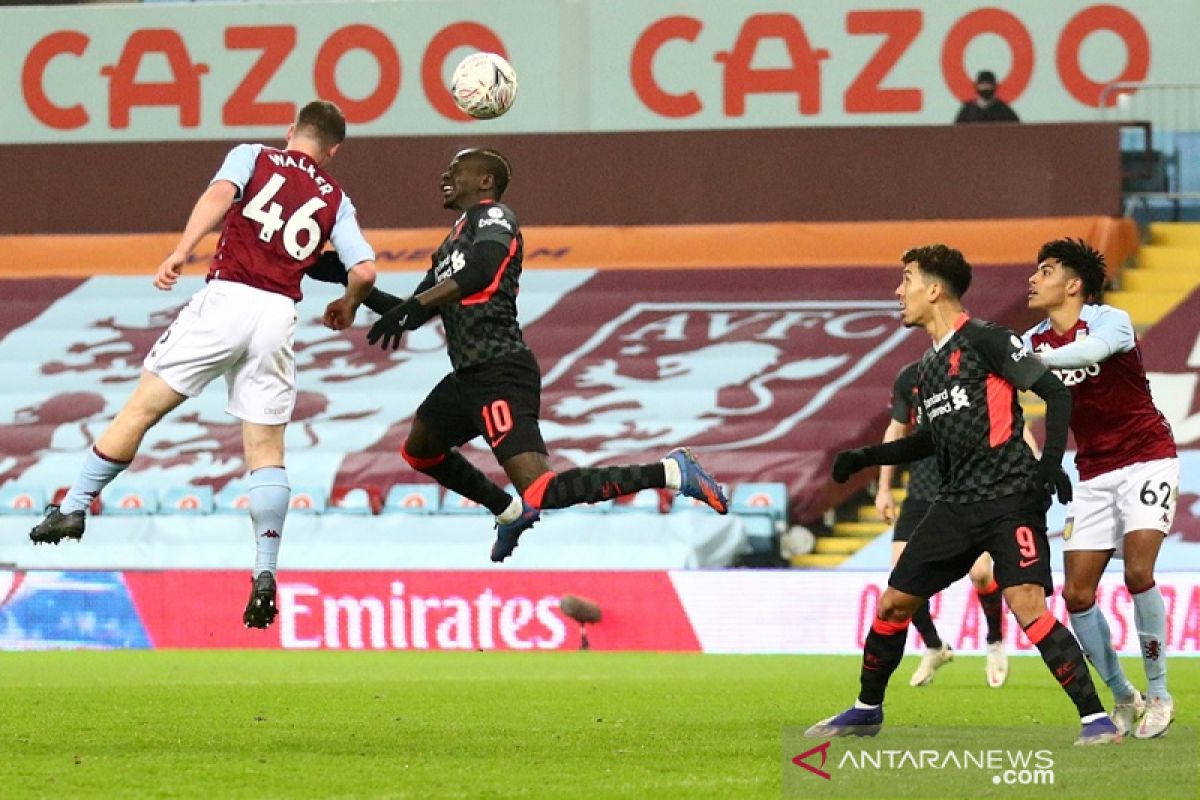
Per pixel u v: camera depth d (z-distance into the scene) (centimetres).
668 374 5975
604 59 7044
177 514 5353
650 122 7025
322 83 7150
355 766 1883
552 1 7044
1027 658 4184
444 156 6731
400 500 5422
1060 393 2028
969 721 2466
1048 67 6769
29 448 5853
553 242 6688
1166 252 6425
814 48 6925
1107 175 6400
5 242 6950
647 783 1753
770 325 6200
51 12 7269
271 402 2261
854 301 6300
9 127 7300
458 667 3784
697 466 2259
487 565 5088
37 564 5234
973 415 2058
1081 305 2333
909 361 5931
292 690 3022
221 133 7200
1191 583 4153
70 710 2586
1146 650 2281
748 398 5791
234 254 2247
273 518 2248
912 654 4291
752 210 6619
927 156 6506
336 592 4544
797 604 4388
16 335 6488
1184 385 5644
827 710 2677
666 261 6594
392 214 6756
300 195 2262
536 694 2967
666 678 3425
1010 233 6388
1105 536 2323
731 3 6969
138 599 4584
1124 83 6581
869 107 6894
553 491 2231
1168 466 2309
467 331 2234
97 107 7256
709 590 4428
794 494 5309
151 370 2233
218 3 7188
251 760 1934
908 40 6862
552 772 1839
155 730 2283
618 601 4466
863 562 5109
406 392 6050
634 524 5125
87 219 6956
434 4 7106
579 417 5762
